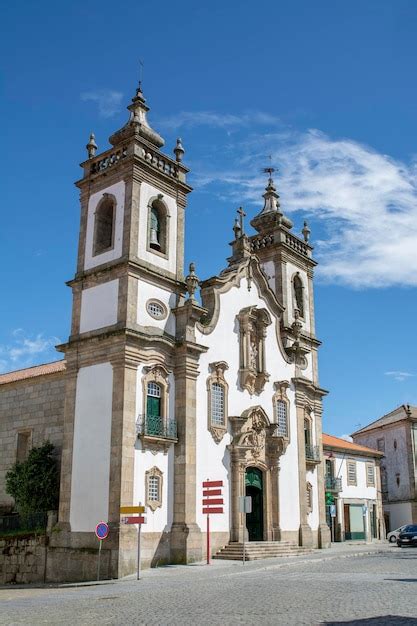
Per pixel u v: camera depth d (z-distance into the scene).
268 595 15.48
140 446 26.94
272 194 42.56
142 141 30.55
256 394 34.00
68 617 13.14
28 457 31.33
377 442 62.81
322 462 38.62
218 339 32.19
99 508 26.00
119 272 28.77
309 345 40.09
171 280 30.25
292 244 41.53
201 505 28.91
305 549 32.62
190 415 28.98
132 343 27.47
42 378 34.22
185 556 26.86
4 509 33.28
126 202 29.81
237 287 34.31
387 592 15.34
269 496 33.25
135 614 13.15
